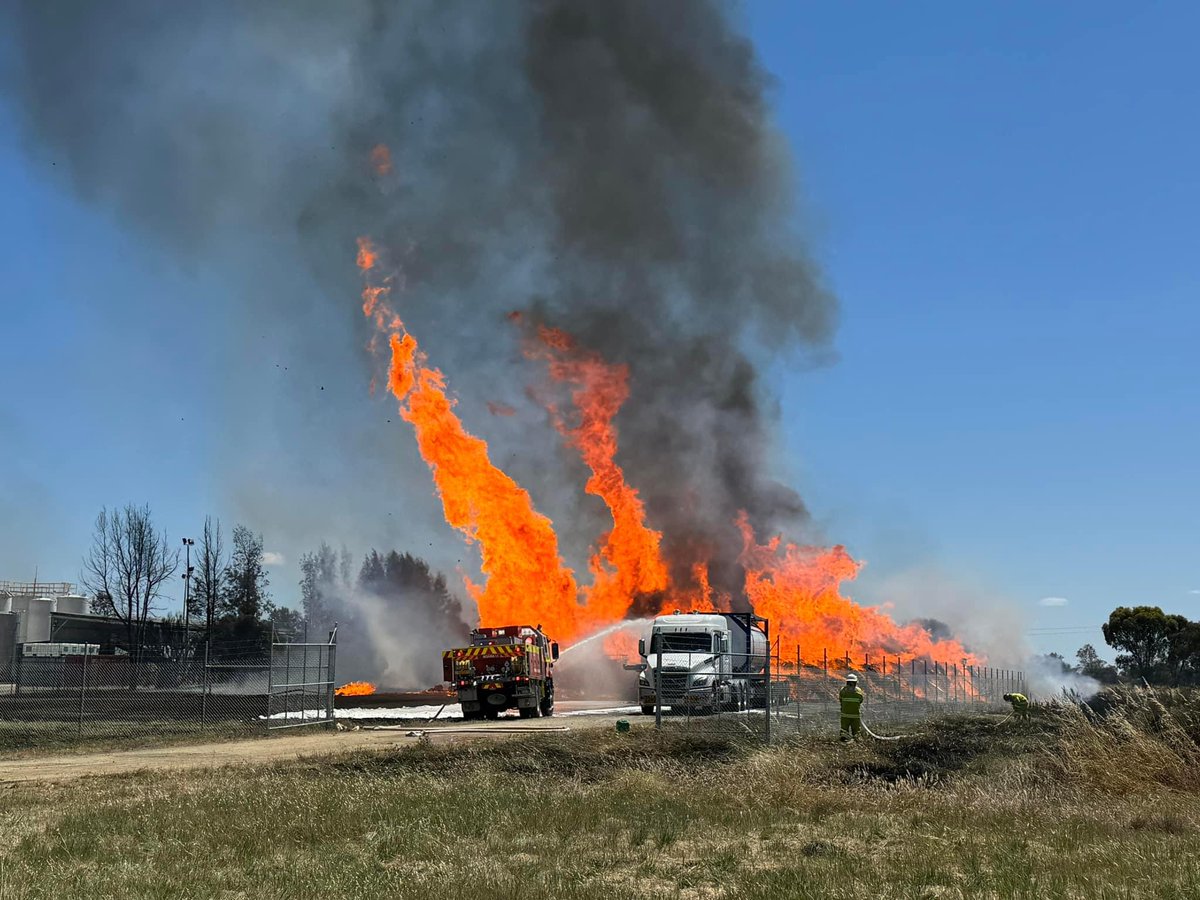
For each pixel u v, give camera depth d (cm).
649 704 3584
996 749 2025
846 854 1137
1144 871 1038
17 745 2592
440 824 1304
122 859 1127
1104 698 2319
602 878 1023
